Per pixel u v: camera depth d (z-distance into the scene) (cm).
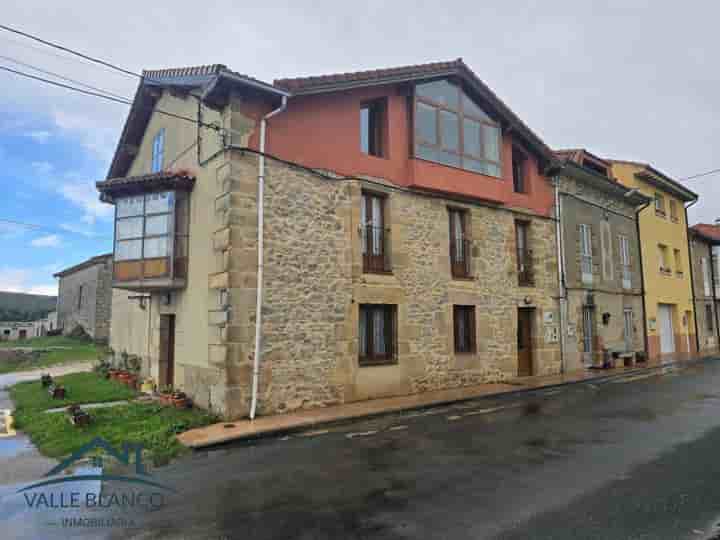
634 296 1612
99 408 770
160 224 859
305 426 657
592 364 1348
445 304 992
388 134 935
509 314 1123
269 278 745
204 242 789
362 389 841
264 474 464
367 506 377
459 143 1044
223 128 746
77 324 2617
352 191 862
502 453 521
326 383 793
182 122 935
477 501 384
